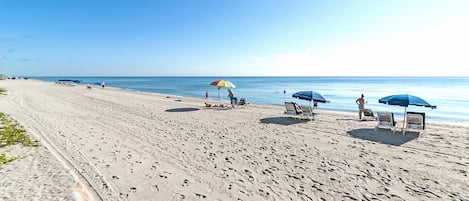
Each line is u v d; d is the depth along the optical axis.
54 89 33.03
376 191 4.86
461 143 8.09
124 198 4.50
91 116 12.80
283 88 53.22
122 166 5.97
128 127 10.36
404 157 6.77
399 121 12.56
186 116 13.31
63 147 7.30
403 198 4.60
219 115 13.77
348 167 6.06
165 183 5.12
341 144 8.02
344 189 4.94
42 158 6.20
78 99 21.00
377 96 32.38
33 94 24.39
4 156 6.18
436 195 4.71
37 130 9.18
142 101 20.61
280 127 10.62
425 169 5.93
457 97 29.66
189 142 8.18
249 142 8.23
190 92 40.69
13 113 12.69
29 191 4.55
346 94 35.81
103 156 6.63
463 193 4.77
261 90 45.97
